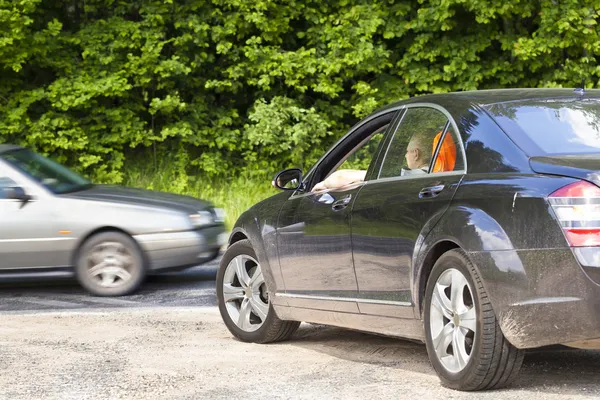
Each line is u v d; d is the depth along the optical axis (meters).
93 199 11.48
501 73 22.61
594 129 6.20
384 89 22.53
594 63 22.30
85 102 21.09
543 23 21.52
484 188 5.91
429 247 6.14
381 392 6.11
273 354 7.55
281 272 7.73
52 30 20.72
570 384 6.16
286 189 7.88
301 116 21.22
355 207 6.88
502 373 5.85
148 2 21.81
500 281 5.66
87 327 9.00
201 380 6.64
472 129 6.25
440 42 22.28
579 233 5.43
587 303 5.41
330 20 22.30
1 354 7.71
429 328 6.20
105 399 6.14
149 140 22.00
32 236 11.30
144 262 11.32
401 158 6.76
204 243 11.59
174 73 21.47
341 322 7.20
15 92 21.31
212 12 21.88
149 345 8.02
